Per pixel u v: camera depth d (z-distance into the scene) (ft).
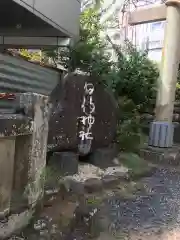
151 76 31.50
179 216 14.90
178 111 37.32
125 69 28.99
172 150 27.35
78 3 26.63
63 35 26.30
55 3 23.43
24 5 20.08
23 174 11.00
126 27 48.14
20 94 11.37
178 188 19.31
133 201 16.53
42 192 12.75
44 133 12.51
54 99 17.43
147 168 22.98
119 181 18.81
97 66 21.65
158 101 29.07
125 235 12.44
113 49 29.73
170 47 28.12
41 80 19.89
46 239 10.82
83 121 19.10
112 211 14.80
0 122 9.23
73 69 22.35
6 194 10.03
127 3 44.68
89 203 15.15
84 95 19.06
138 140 26.43
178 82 36.86
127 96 29.30
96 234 12.16
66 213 13.03
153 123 27.78
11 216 10.26
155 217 14.58
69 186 15.92
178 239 12.43
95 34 25.43
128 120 26.48
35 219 11.85
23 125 10.45
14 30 26.50
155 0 47.01
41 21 23.47
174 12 27.71
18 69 17.47
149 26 48.73
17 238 10.26
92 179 17.44
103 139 21.22
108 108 21.39
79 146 19.07
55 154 17.52
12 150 10.21
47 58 26.63
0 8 20.83
